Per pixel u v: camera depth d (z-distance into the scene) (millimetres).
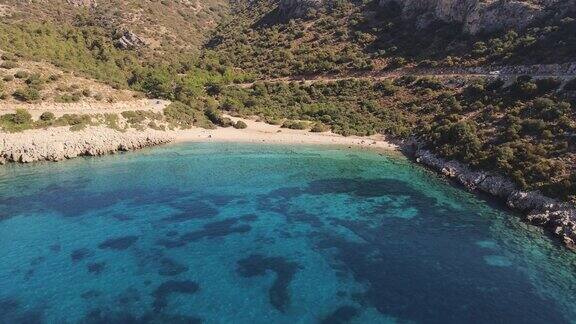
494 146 67688
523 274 41188
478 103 82875
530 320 35000
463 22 110875
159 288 38000
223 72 130375
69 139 73875
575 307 36625
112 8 169000
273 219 51875
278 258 43250
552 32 89250
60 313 34562
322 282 39438
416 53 112312
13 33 107375
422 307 36344
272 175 68062
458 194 61031
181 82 115250
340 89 111500
